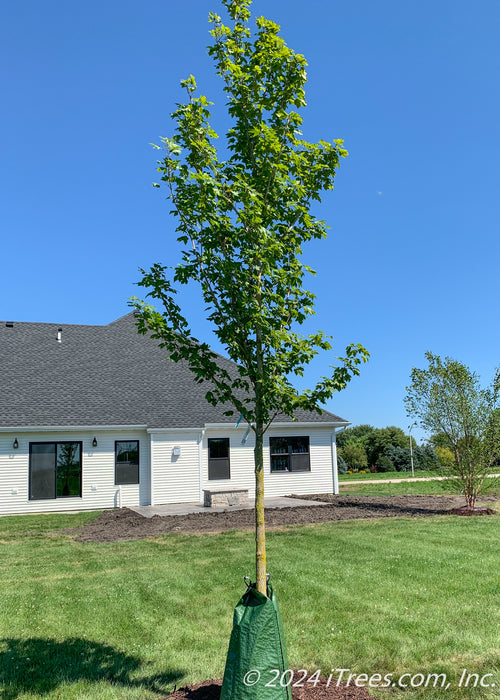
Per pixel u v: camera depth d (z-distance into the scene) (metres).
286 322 5.00
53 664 4.91
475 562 8.58
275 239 4.68
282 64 4.97
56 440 18.48
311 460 22.69
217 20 5.20
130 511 17.45
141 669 4.79
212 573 8.21
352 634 5.48
